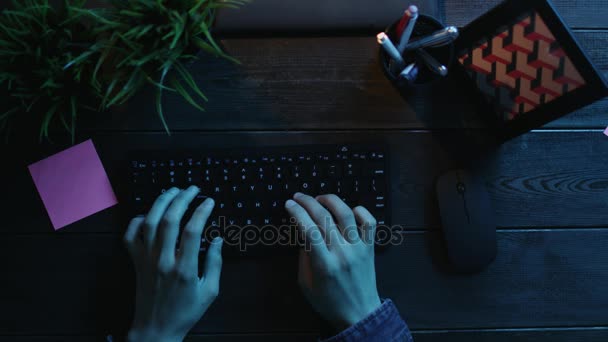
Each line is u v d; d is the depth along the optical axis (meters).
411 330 0.80
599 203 0.79
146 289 0.73
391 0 0.75
